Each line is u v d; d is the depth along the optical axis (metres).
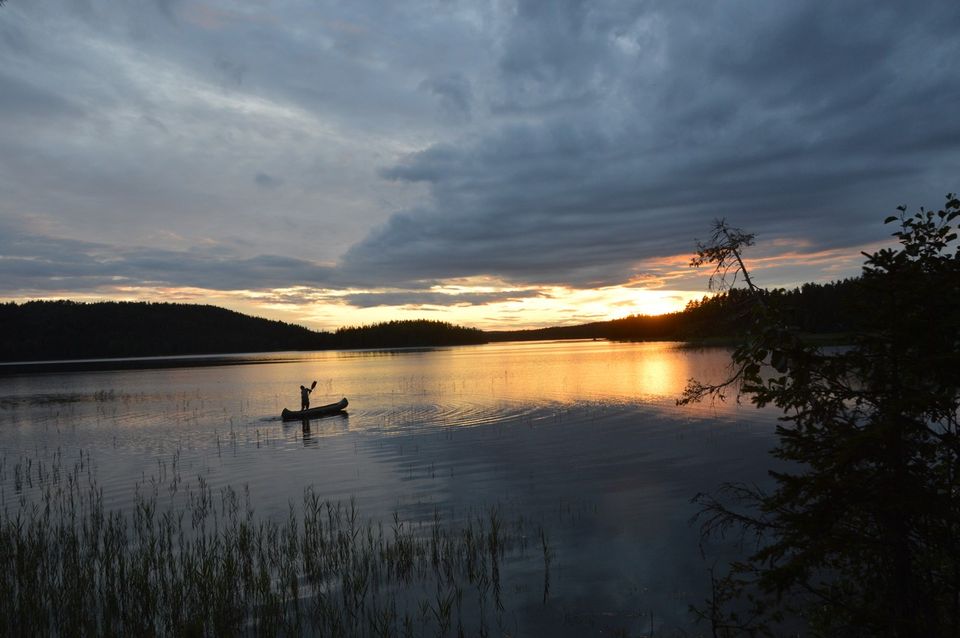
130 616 8.70
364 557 10.75
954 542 4.57
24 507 15.55
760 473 15.67
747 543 10.80
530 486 15.52
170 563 10.25
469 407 33.28
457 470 17.78
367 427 27.50
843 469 4.68
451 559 10.44
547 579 9.46
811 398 5.22
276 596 9.08
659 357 77.00
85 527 12.66
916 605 4.76
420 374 68.12
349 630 8.32
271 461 20.39
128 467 20.17
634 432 22.52
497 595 9.21
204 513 14.09
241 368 106.69
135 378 77.94
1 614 8.80
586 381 45.78
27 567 10.30
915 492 4.43
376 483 16.62
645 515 12.70
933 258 4.53
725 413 25.44
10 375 92.69
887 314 4.62
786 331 5.06
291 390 52.62
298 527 12.92
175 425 30.61
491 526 12.45
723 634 6.51
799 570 4.61
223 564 10.09
